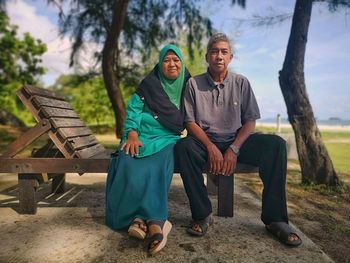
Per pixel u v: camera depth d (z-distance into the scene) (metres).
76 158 2.57
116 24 9.27
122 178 2.22
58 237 2.18
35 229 2.33
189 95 2.46
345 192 3.90
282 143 2.19
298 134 4.22
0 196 3.30
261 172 2.24
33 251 1.98
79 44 10.23
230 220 2.54
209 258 1.91
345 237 2.46
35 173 2.65
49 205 2.96
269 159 2.19
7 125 13.30
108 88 10.35
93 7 9.91
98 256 1.92
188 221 2.52
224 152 2.44
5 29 19.77
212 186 3.46
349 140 12.29
